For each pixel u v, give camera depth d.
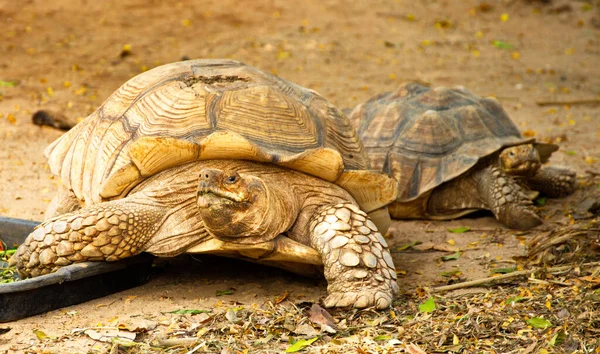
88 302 4.87
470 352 4.04
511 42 16.62
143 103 5.36
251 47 14.59
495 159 7.10
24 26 14.86
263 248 4.76
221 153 4.91
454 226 6.96
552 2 19.36
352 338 4.23
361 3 18.02
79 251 4.79
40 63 12.94
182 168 5.00
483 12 18.66
